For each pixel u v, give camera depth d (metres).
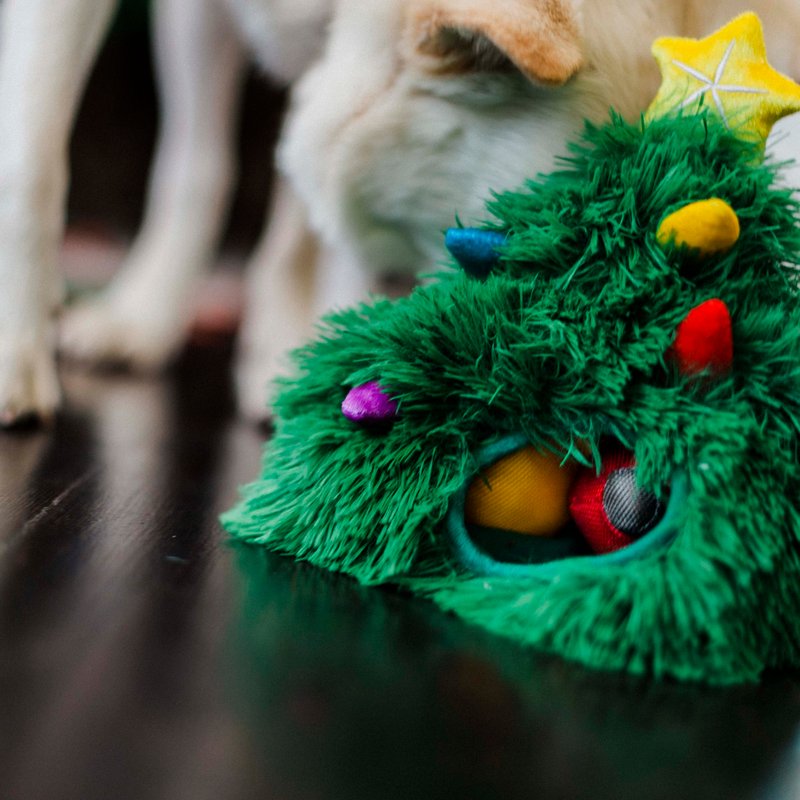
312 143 0.70
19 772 0.42
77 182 2.10
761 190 0.56
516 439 0.55
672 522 0.52
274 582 0.56
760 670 0.52
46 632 0.49
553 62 0.58
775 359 0.54
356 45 0.68
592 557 0.53
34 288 0.79
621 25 0.64
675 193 0.56
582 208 0.57
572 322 0.55
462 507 0.56
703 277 0.55
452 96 0.65
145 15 2.05
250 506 0.61
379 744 0.45
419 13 0.64
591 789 0.44
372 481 0.56
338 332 0.61
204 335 1.46
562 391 0.55
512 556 0.56
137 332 1.12
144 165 2.13
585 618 0.51
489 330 0.56
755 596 0.51
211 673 0.48
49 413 0.80
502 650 0.51
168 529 0.61
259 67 0.90
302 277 1.07
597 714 0.48
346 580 0.57
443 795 0.43
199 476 0.72
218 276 2.05
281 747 0.44
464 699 0.48
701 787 0.44
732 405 0.53
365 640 0.51
